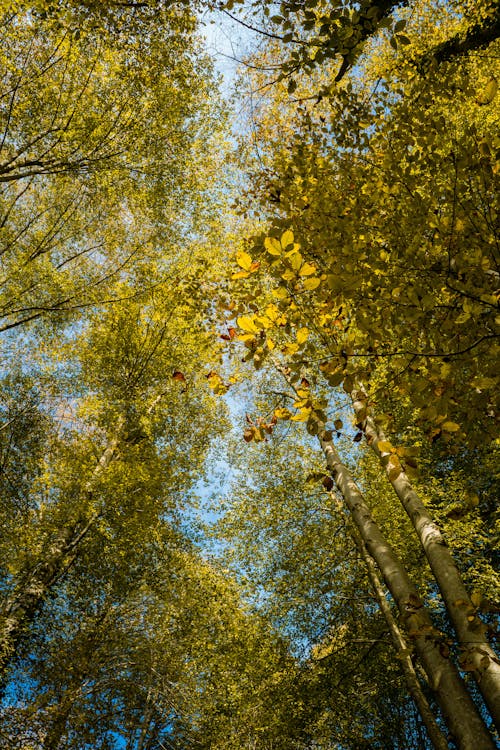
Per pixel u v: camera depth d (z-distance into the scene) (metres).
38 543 8.17
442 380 2.83
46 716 7.43
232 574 10.53
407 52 8.02
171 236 10.73
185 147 9.55
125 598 9.88
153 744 11.66
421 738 8.38
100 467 9.10
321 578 9.12
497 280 3.18
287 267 2.44
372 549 4.44
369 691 8.40
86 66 8.09
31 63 7.86
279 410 3.08
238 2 4.21
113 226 10.66
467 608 2.74
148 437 10.73
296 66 4.07
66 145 8.38
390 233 3.93
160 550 10.12
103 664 8.90
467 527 7.90
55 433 11.44
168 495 10.48
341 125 4.94
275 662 8.68
